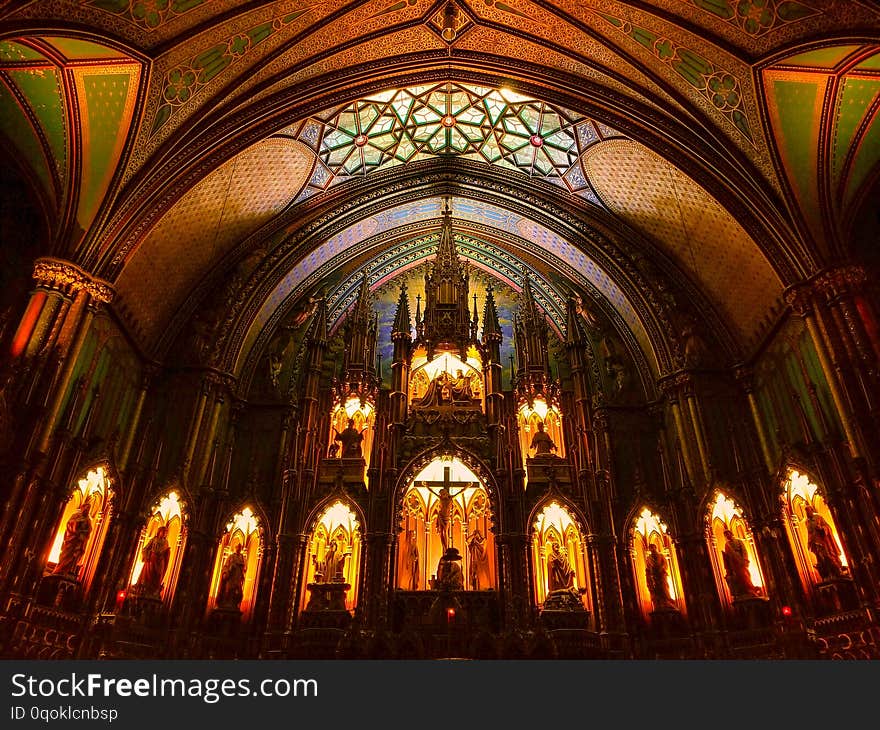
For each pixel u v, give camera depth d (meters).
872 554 12.24
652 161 18.30
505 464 17.58
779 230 15.05
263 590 15.88
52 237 13.77
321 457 18.25
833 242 14.40
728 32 14.10
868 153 14.38
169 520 15.61
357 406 20.02
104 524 14.28
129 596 14.30
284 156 19.39
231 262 19.95
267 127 17.31
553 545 16.86
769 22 13.36
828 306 13.86
